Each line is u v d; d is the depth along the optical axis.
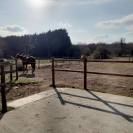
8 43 82.69
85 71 7.64
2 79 5.16
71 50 78.81
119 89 7.95
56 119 4.57
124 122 4.34
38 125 4.29
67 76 13.23
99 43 67.31
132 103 5.66
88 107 5.34
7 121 4.54
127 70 17.00
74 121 4.43
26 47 81.94
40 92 7.25
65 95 6.63
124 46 63.62
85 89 7.62
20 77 12.98
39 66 23.39
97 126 4.17
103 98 6.21
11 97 7.04
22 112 5.09
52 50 82.31
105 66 23.44
